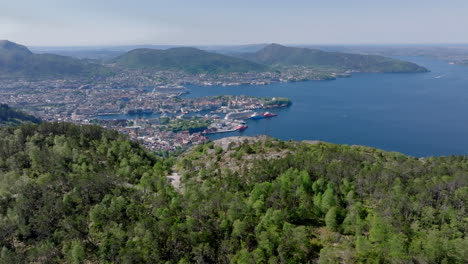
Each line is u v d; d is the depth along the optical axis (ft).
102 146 654.53
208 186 442.09
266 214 322.14
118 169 554.05
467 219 322.34
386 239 272.31
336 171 444.14
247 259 270.67
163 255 302.66
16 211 394.73
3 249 333.42
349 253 276.41
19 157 564.30
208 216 354.74
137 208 391.24
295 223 340.39
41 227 365.61
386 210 335.47
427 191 378.53
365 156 551.59
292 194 382.83
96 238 353.92
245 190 427.74
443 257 253.65
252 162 551.18
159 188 470.39
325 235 315.99
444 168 471.21
